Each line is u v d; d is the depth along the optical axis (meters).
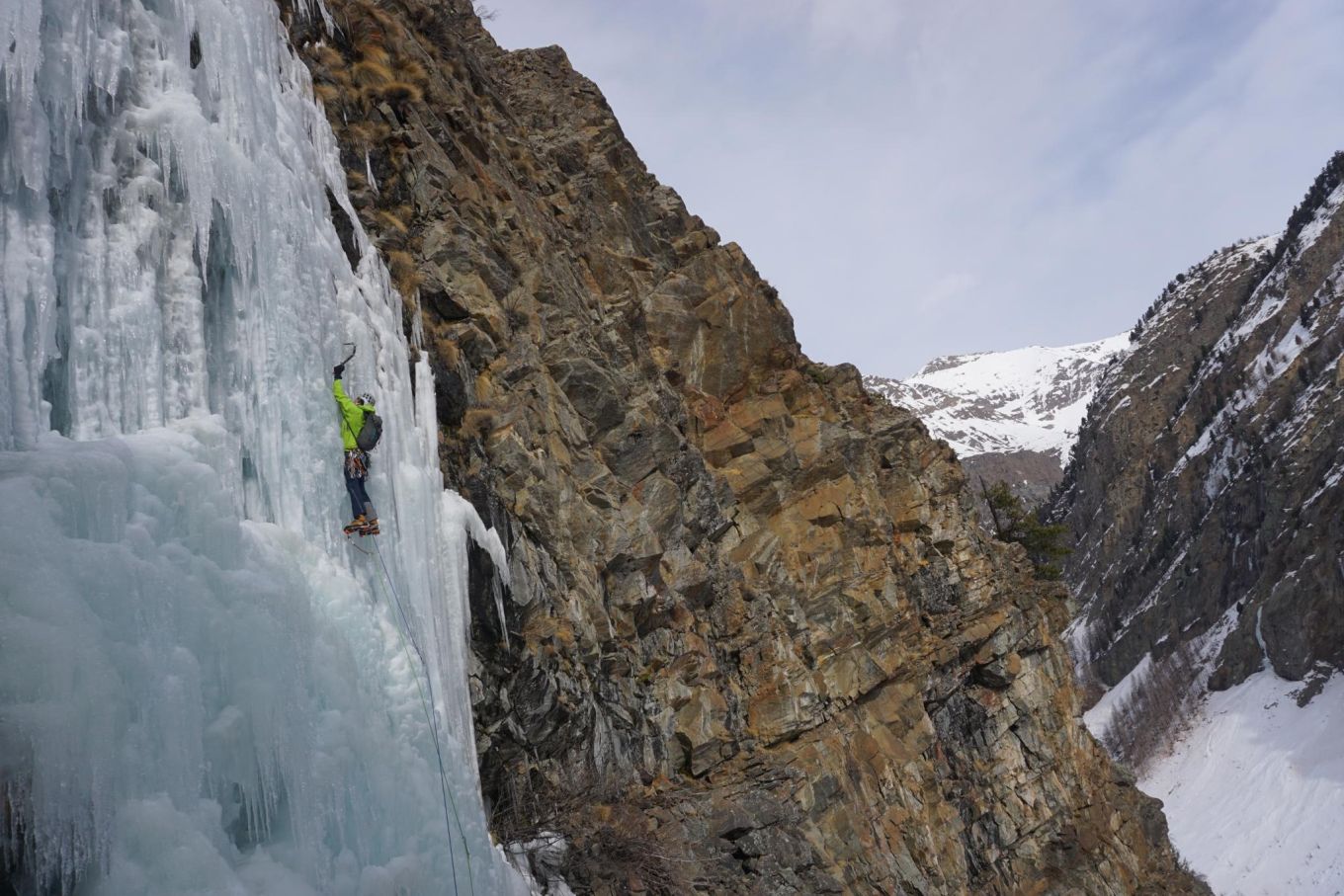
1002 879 29.92
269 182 12.22
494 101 25.36
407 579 13.29
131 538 8.69
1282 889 116.94
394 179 18.69
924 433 33.28
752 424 26.69
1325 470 159.25
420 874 11.05
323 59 18.28
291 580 10.39
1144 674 172.38
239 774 9.12
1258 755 140.25
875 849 22.92
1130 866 34.25
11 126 9.14
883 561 27.41
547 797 16.75
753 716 22.20
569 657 17.56
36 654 7.45
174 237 10.77
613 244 26.61
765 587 24.36
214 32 12.04
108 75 10.40
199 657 8.95
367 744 10.83
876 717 26.27
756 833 19.73
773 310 29.91
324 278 12.98
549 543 18.03
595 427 20.92
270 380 11.56
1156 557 190.88
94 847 7.67
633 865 16.95
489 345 18.42
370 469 13.02
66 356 9.45
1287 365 192.75
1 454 8.20
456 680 13.95
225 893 8.25
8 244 9.00
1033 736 32.34
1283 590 151.38
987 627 31.88
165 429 9.92
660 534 21.33
